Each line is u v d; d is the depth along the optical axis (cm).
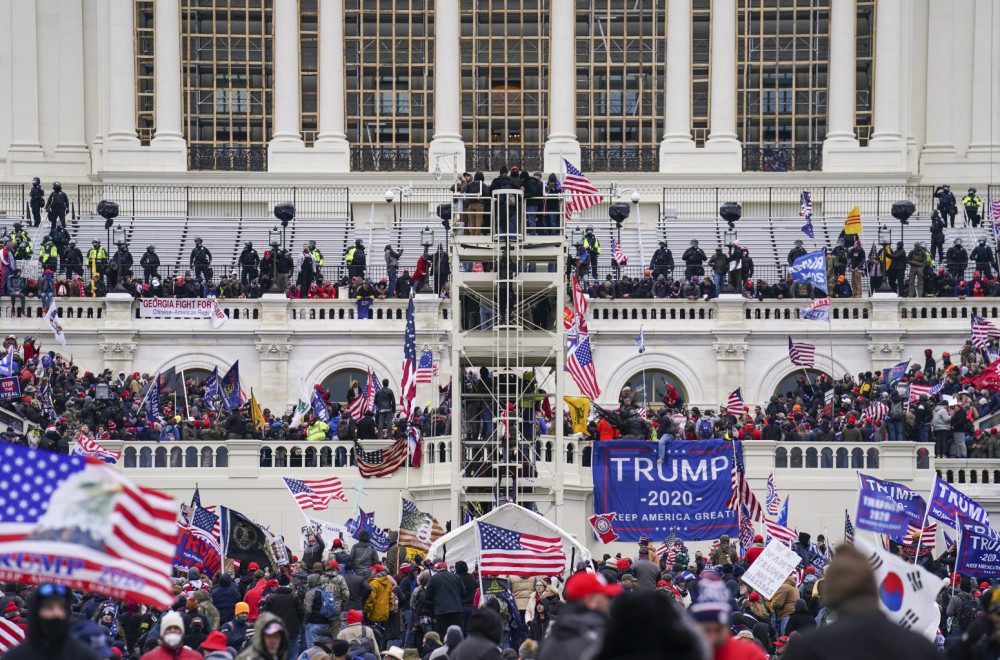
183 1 18575
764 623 5928
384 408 11269
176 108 18288
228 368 13075
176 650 4088
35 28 18825
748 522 8919
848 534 8525
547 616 6331
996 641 3516
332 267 15362
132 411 11175
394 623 6988
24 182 18500
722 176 18038
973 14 18900
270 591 6278
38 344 12888
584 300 10650
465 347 9919
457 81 18512
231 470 10506
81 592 6625
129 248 15825
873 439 10644
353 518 9312
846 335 13112
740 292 13225
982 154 18762
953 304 13162
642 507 10031
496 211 9806
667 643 2622
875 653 2648
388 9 18850
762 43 18562
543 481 9862
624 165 18400
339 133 18438
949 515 6744
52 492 3347
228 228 16575
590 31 18512
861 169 18162
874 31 18425
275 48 18538
